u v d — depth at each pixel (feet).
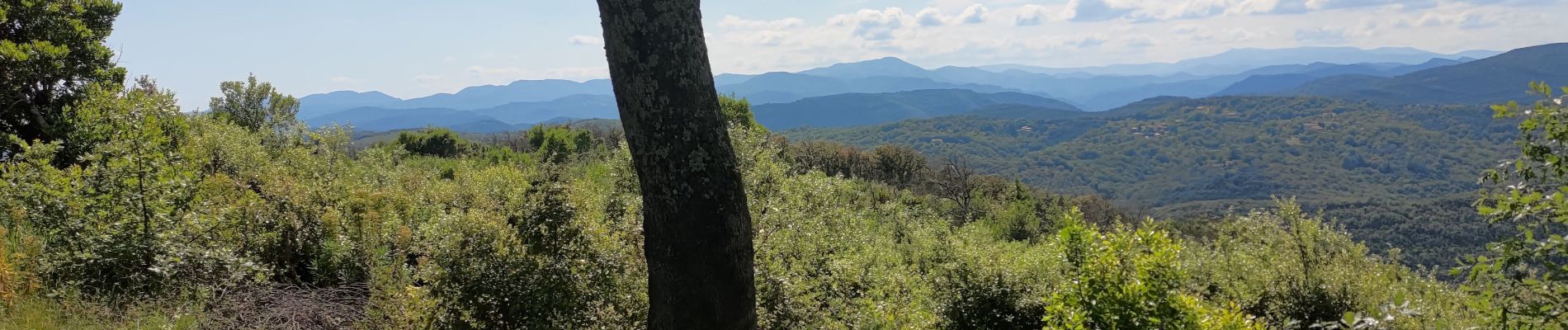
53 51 39.70
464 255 17.19
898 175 162.81
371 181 42.50
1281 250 34.58
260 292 19.22
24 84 38.88
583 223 18.54
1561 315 13.55
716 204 10.70
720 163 10.71
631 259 19.47
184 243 19.27
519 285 16.79
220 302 18.16
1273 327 28.58
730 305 11.16
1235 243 38.50
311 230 23.68
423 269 17.90
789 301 21.21
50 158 22.12
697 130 10.41
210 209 21.77
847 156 167.12
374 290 19.31
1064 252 22.17
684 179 10.48
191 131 36.14
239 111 86.94
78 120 33.14
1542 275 14.11
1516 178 15.51
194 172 25.43
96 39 44.96
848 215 34.42
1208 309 20.79
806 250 26.50
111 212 18.79
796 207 29.84
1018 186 141.59
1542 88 14.75
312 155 47.62
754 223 25.96
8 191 19.88
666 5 9.98
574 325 17.10
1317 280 31.04
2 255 16.35
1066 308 19.97
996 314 26.35
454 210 20.16
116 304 16.69
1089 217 137.28
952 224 86.99
